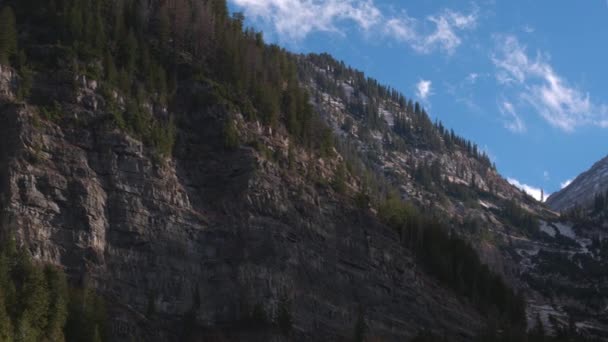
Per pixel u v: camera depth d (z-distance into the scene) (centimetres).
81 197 15375
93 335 13938
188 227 16100
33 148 15388
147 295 15362
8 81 16112
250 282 15938
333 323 16700
